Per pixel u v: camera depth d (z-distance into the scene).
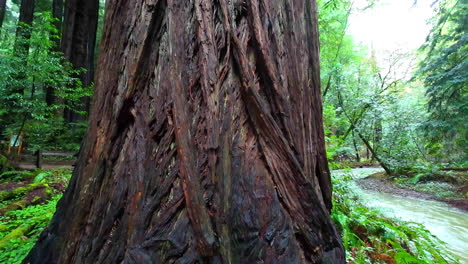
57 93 8.94
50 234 1.81
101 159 1.72
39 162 8.55
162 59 1.77
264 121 1.75
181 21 1.80
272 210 1.62
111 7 2.01
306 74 2.12
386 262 2.75
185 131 1.61
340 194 4.48
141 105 1.75
